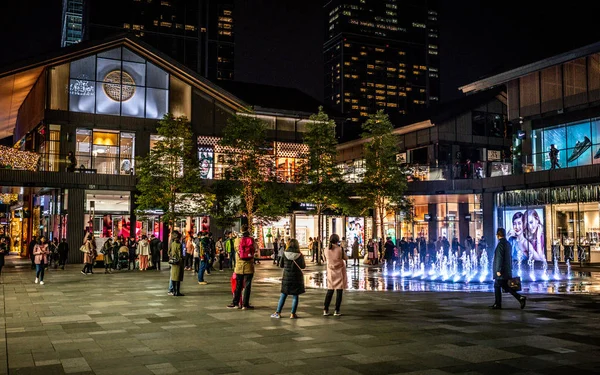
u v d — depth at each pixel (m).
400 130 46.72
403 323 10.67
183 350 8.22
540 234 33.44
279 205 32.94
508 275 12.69
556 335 9.40
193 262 28.61
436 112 45.31
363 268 29.50
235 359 7.62
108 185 34.06
